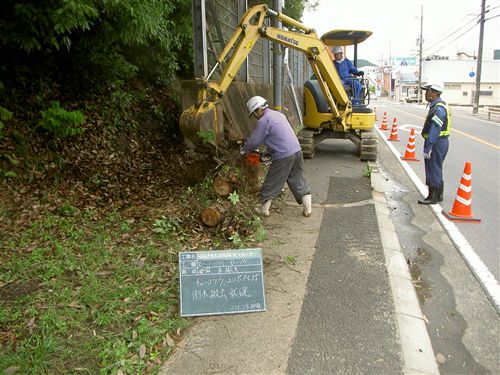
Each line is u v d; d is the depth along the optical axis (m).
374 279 4.08
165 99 9.46
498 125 19.94
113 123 7.53
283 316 3.46
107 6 5.25
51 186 5.73
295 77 20.38
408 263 4.75
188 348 3.06
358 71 10.89
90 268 4.04
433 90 6.53
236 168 6.25
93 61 7.11
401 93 64.81
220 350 3.04
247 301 3.53
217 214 5.04
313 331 3.26
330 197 6.84
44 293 3.59
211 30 9.05
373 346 3.09
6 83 6.29
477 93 28.69
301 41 8.24
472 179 8.58
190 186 6.54
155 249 4.44
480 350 3.24
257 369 2.85
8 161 5.65
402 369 2.87
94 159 6.74
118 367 2.79
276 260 4.50
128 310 3.43
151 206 5.77
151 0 6.00
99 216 5.32
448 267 4.66
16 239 4.50
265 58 13.04
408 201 7.11
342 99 9.77
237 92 9.52
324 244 4.92
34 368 2.74
